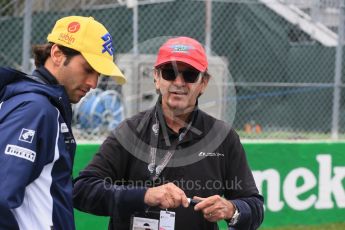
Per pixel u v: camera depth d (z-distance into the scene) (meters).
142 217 5.81
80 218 12.57
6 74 5.04
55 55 5.27
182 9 19.08
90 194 5.73
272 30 21.66
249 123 20.98
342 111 21.27
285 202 14.59
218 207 5.53
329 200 15.08
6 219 4.64
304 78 21.70
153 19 18.59
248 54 21.38
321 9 21.58
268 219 14.41
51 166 5.00
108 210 5.68
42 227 4.92
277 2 19.36
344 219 15.23
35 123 4.81
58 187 5.05
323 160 14.98
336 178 15.16
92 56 5.25
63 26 5.33
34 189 4.93
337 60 16.95
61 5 17.61
